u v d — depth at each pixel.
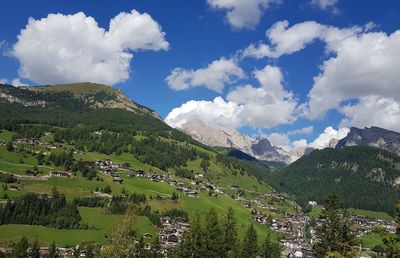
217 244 140.00
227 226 153.00
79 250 163.75
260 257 155.38
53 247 148.00
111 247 58.72
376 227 35.00
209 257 134.38
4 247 167.75
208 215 149.75
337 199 81.44
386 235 33.88
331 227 79.44
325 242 79.12
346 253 44.06
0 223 193.00
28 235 184.12
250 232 150.62
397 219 33.81
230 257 143.12
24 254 139.62
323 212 81.62
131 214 62.53
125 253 59.41
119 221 61.62
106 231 199.38
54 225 199.12
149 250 150.62
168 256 153.88
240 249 145.50
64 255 165.00
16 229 189.12
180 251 135.50
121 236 59.84
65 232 193.88
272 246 159.25
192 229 136.75
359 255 44.00
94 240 186.50
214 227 144.38
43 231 191.25
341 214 88.56
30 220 198.38
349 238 78.50
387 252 33.84
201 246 133.75
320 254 79.69
